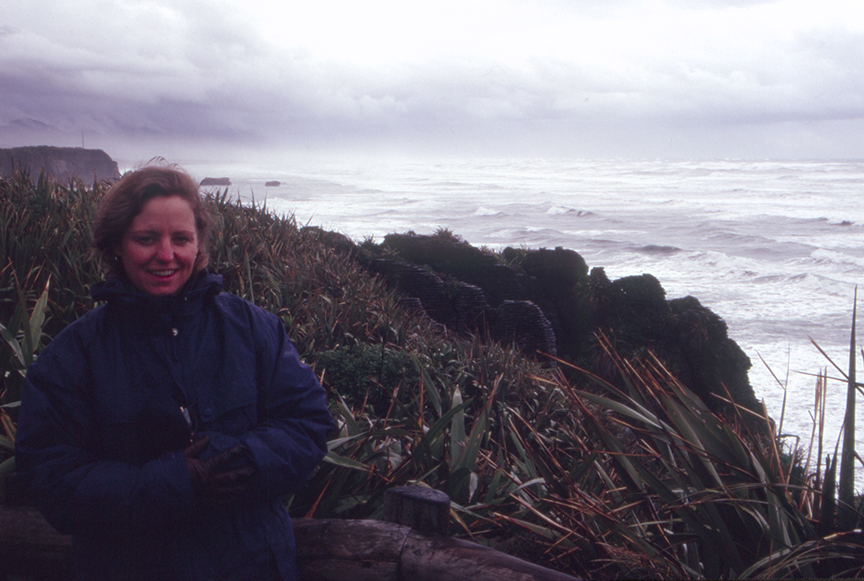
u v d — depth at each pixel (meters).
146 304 1.34
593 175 185.12
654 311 20.98
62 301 4.26
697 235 71.62
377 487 2.69
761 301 43.31
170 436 1.33
